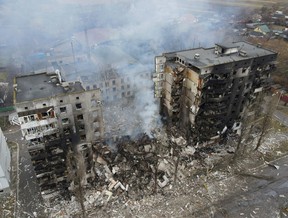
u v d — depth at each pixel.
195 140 65.62
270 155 65.38
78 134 49.84
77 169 49.50
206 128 63.50
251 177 59.38
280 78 90.44
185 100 64.56
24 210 52.22
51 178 50.75
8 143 69.75
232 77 59.16
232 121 66.81
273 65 64.12
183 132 68.56
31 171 61.22
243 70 59.62
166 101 68.19
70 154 50.41
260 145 67.88
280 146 68.19
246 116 66.94
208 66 55.56
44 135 46.34
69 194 54.47
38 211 51.97
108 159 60.06
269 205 53.12
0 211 52.09
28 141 45.66
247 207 52.69
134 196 54.56
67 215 51.19
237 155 63.78
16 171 61.25
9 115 80.25
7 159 61.06
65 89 46.66
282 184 57.66
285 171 60.91
